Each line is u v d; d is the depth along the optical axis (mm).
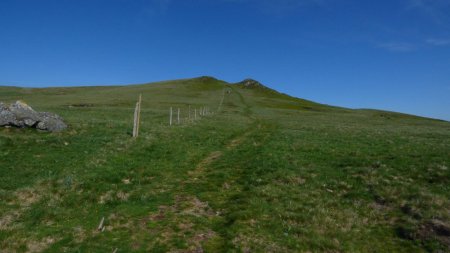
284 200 16547
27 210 14141
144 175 19750
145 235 12695
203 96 122250
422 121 87625
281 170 21156
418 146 29812
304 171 21250
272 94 159750
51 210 14219
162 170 20953
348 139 34469
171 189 18000
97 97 98250
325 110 113250
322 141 32438
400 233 13695
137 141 27266
